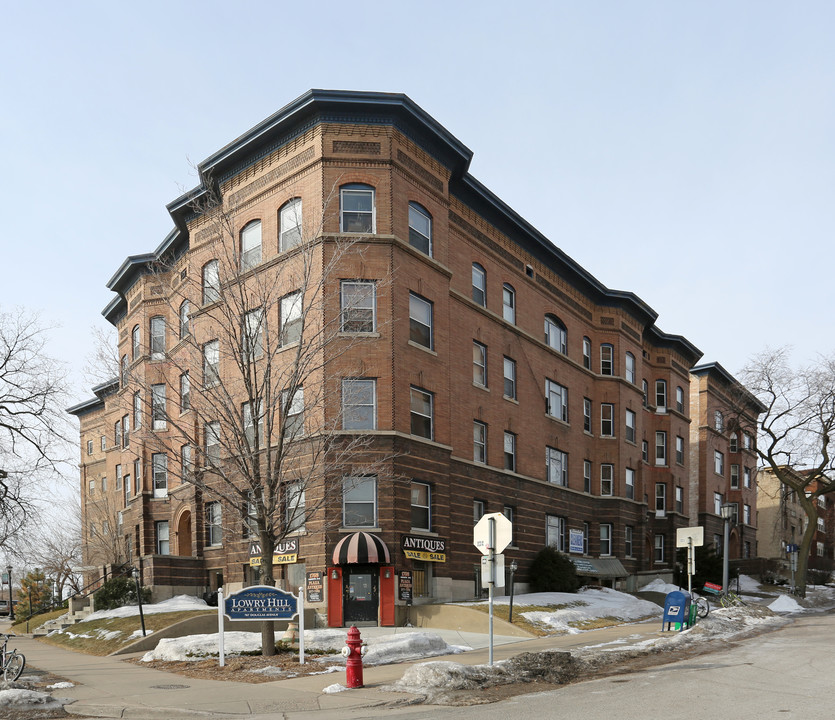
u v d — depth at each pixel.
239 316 20.83
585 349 43.88
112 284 42.25
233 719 12.23
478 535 15.99
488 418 34.25
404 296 28.59
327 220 27.67
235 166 31.27
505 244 37.06
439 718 11.67
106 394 45.19
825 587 63.19
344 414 26.19
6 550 33.53
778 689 13.23
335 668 17.08
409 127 29.58
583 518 41.31
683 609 23.20
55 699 13.77
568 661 16.25
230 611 18.14
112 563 36.41
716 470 63.44
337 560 25.47
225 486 24.12
